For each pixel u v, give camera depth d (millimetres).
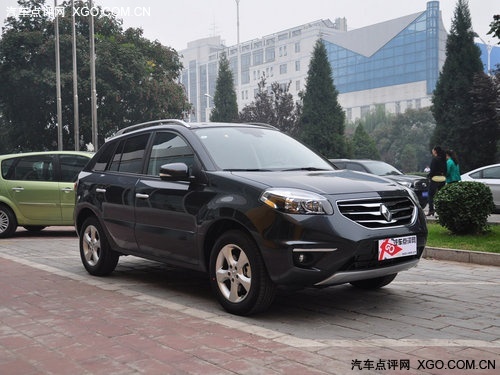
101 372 3525
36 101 31109
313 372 3459
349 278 4520
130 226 6078
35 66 30453
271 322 4660
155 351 3906
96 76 30047
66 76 28828
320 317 4824
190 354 3830
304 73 128875
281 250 4430
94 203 6691
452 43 32938
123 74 30141
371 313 4957
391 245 4645
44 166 11250
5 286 6227
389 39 125500
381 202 4801
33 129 32875
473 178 14430
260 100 40562
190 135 5652
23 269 7375
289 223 4422
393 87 125062
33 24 32375
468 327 4492
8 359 3809
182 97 34969
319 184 4773
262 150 5758
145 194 5844
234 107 46469
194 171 5324
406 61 122500
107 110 30812
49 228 13250
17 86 30188
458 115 32469
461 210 9195
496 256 7488
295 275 4418
